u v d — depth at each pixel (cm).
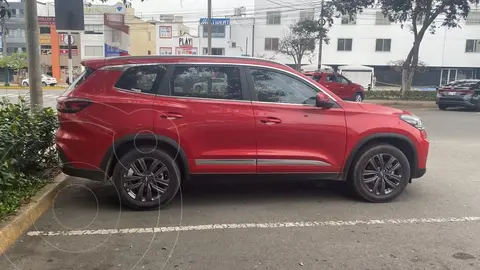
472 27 4628
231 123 495
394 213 503
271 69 516
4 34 663
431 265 367
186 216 483
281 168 512
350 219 480
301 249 398
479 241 420
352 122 524
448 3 2366
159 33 5362
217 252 389
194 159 493
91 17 4912
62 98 495
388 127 530
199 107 491
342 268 360
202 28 4925
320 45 3472
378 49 4731
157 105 483
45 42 5038
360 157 533
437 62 4712
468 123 1454
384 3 2505
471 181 662
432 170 739
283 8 4750
